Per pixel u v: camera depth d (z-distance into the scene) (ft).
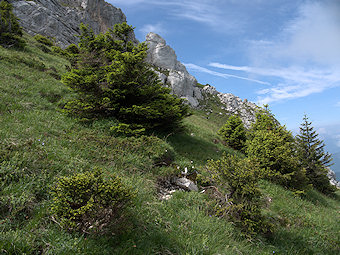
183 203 18.39
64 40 134.41
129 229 11.89
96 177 12.57
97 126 29.78
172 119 37.19
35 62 50.44
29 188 12.87
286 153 37.83
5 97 28.25
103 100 29.86
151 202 16.11
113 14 217.15
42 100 33.76
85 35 39.73
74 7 176.14
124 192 11.84
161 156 26.23
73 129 27.63
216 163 20.77
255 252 15.16
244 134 61.16
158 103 33.53
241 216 18.52
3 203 11.09
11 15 70.64
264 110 62.64
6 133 18.52
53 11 144.15
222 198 20.56
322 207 36.60
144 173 22.09
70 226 10.84
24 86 35.53
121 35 39.55
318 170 58.13
